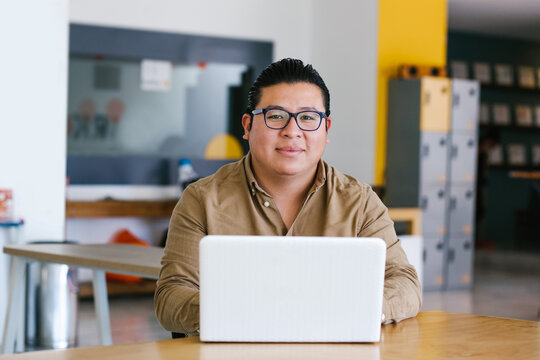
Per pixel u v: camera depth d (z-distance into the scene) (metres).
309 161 1.82
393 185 6.99
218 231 1.87
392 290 1.76
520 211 11.20
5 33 4.61
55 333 4.60
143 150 6.76
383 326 1.68
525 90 11.27
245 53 7.12
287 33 7.37
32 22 4.67
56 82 4.75
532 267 8.70
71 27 6.41
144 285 6.21
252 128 1.84
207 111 6.99
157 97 6.80
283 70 1.81
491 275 8.02
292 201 1.90
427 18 7.21
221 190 1.90
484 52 11.21
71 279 4.66
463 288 7.14
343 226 1.88
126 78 6.68
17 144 4.66
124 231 6.55
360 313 1.46
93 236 6.55
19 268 3.73
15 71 4.65
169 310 1.75
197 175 6.87
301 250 1.44
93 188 6.52
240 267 1.44
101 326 3.62
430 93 6.86
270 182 1.87
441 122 6.95
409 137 6.92
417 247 6.07
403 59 7.10
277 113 1.80
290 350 1.42
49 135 4.73
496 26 10.56
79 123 6.51
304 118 1.80
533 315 5.77
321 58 7.46
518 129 11.41
